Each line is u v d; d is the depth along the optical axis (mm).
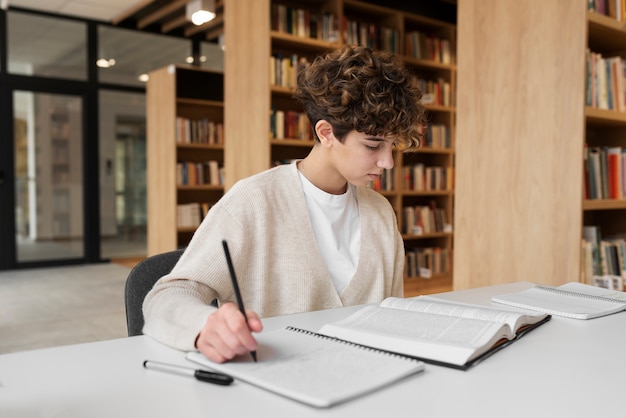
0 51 6664
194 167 6098
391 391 763
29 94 6898
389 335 962
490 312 1080
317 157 1395
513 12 2719
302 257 1360
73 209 7270
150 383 793
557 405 729
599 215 3219
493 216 2838
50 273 6566
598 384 811
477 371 854
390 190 4965
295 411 695
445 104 5367
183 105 6250
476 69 2902
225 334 830
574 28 2482
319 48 4516
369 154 1257
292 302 1354
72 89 7152
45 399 734
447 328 993
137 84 7637
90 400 731
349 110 1210
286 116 4430
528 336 1072
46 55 6980
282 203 1375
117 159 7578
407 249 5367
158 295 1112
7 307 4645
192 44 7914
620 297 1463
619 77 2697
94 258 7391
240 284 1312
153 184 6277
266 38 4000
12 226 6793
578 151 2479
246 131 4230
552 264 2586
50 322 4129
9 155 6754
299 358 866
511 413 700
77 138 7262
